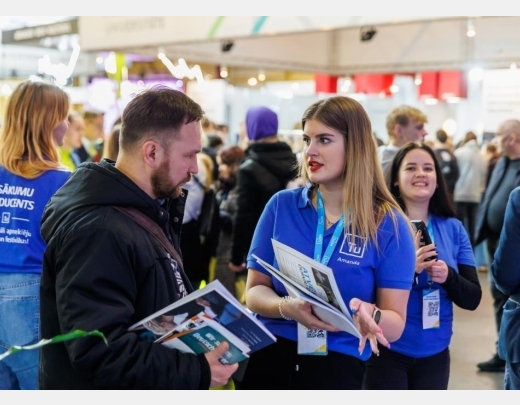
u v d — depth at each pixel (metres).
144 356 1.47
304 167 2.13
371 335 1.78
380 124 14.22
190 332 1.49
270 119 3.89
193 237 3.95
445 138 8.31
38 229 2.41
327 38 8.13
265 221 2.13
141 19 5.70
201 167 3.99
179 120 1.60
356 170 1.95
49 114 2.46
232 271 4.05
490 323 5.61
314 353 1.95
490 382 4.20
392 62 7.66
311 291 1.78
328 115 1.94
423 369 2.52
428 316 2.50
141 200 1.58
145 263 1.55
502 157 4.52
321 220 2.01
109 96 9.02
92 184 1.58
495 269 2.41
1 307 2.43
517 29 6.63
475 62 6.98
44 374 1.62
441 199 2.74
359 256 1.94
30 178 2.42
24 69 9.45
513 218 2.32
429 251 2.42
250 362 2.04
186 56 7.21
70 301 1.46
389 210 1.98
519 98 7.21
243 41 7.54
